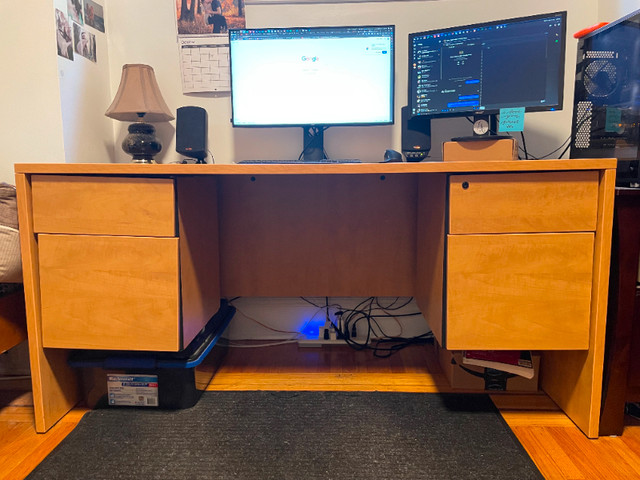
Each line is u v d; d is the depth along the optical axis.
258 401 1.24
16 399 1.28
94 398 1.22
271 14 1.56
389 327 1.70
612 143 1.20
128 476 0.92
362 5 1.55
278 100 1.46
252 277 1.63
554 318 1.04
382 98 1.45
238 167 1.01
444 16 1.54
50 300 1.08
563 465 0.96
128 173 1.01
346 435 1.07
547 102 1.25
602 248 1.00
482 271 1.02
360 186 1.57
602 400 1.06
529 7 1.51
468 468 0.94
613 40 1.19
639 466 0.95
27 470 0.95
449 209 1.01
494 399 1.26
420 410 1.19
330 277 1.62
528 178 1.00
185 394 1.20
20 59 1.28
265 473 0.92
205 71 1.59
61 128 1.30
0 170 1.32
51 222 1.06
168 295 1.06
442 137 1.59
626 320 1.02
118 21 1.57
